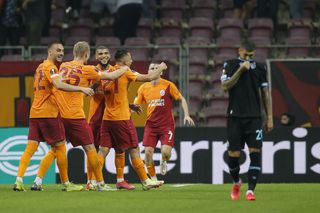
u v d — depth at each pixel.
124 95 33.09
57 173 41.38
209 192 32.41
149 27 59.91
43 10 56.00
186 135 41.88
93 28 61.16
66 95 31.95
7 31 54.47
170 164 41.84
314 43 58.66
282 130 41.91
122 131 33.09
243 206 26.69
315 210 25.80
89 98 43.66
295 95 46.84
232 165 29.00
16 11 54.34
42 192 31.72
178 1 62.56
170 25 60.09
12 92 44.62
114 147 33.62
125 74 32.84
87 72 31.58
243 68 28.19
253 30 59.22
